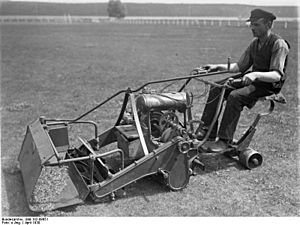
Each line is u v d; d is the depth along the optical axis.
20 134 7.06
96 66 15.86
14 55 19.81
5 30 41.47
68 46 24.72
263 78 5.11
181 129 4.91
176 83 11.49
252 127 5.68
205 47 22.98
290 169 5.57
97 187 4.41
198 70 5.91
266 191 4.93
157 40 28.95
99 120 7.85
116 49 22.73
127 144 4.95
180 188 4.88
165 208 4.48
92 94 10.34
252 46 5.70
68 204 4.25
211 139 5.74
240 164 5.71
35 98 9.91
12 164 5.64
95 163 4.96
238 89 5.44
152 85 11.35
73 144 6.43
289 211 4.45
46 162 4.21
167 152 4.69
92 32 39.72
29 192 4.30
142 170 4.61
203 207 4.52
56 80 12.54
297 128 7.38
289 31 29.64
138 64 16.38
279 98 5.63
